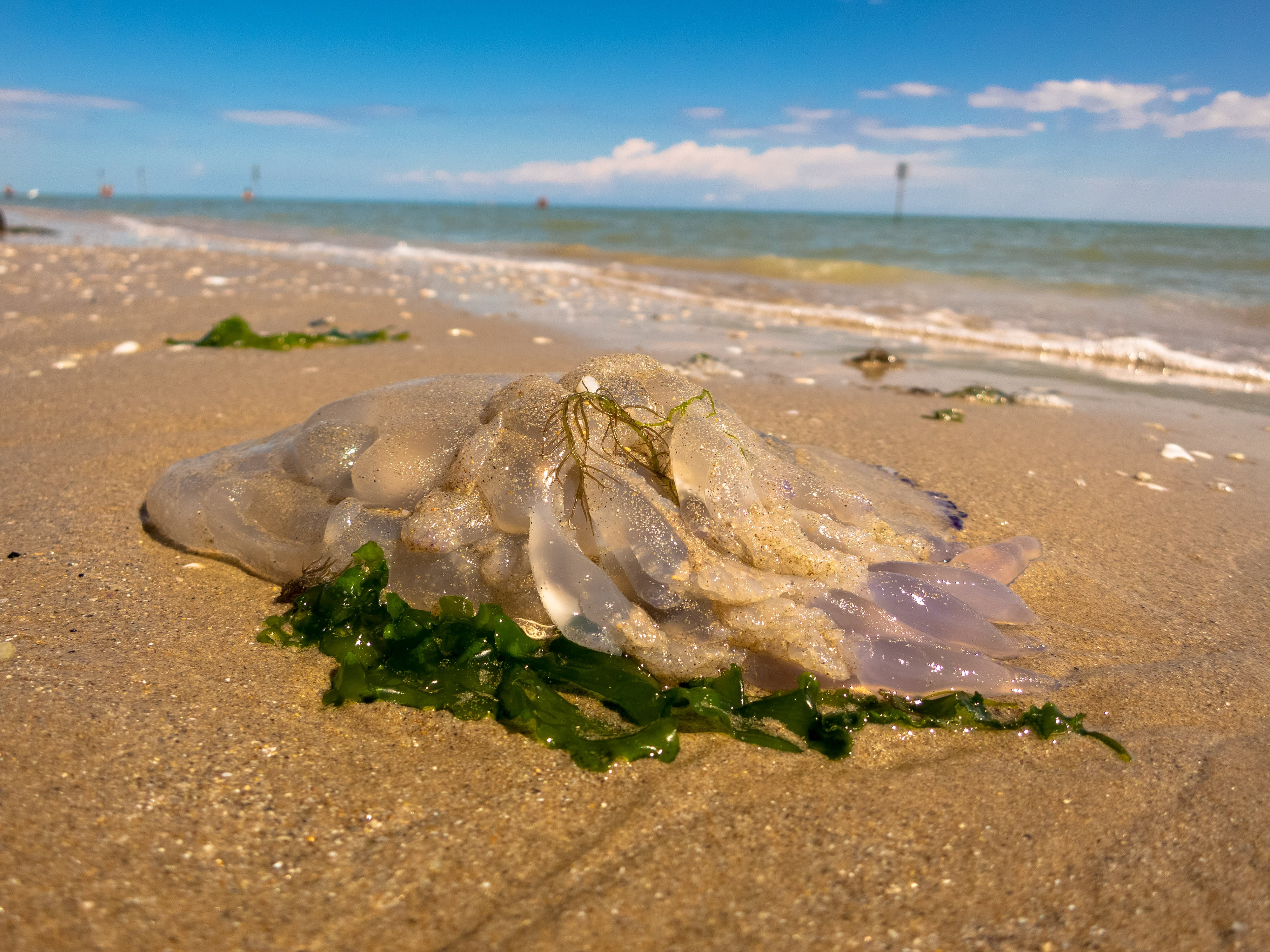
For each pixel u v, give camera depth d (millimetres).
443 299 1971
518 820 411
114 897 351
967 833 412
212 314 1634
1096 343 1585
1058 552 694
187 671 500
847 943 350
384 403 606
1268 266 2988
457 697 484
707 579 499
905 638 510
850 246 3947
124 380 1104
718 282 2559
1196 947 353
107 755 430
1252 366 1446
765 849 400
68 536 652
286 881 369
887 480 767
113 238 3977
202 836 390
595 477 519
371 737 459
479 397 590
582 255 3430
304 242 3992
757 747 462
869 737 473
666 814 417
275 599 576
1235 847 405
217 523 610
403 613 516
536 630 526
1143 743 474
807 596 512
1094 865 396
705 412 552
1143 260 3199
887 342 1629
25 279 2111
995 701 504
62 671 490
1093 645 570
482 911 359
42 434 893
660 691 490
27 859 364
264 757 439
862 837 408
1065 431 1027
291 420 946
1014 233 5594
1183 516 780
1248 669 542
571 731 461
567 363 1270
